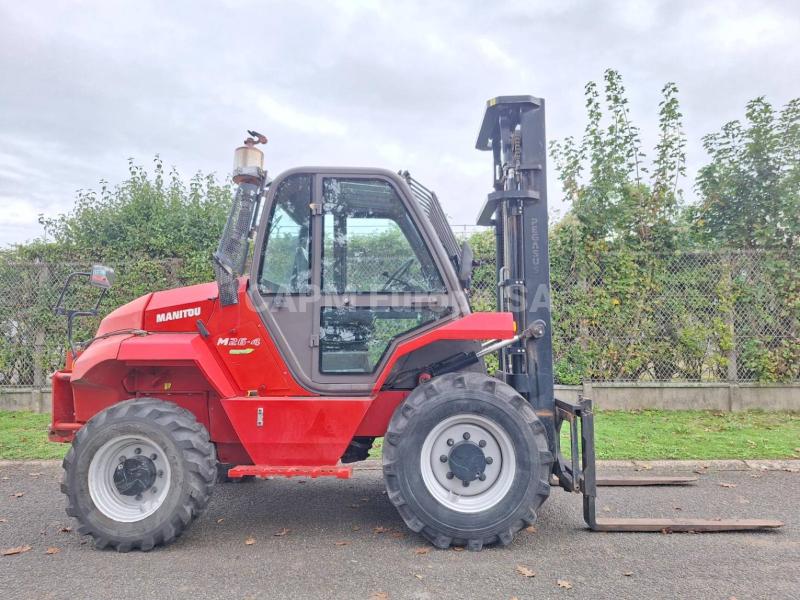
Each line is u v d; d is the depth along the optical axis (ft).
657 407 23.66
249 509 13.60
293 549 10.95
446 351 12.53
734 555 10.47
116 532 10.79
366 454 13.53
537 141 12.57
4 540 11.59
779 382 23.58
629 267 23.58
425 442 11.04
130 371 12.32
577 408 11.89
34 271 25.00
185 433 11.07
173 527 10.83
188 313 12.01
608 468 16.52
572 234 23.82
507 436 10.98
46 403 24.77
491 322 11.43
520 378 12.41
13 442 19.47
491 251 23.79
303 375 11.72
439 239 13.23
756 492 14.37
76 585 9.37
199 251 24.82
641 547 10.90
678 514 12.85
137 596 8.94
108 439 11.00
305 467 11.18
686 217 24.84
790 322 23.67
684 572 9.73
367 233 12.02
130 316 12.37
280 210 12.03
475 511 10.82
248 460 12.55
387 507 13.75
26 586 9.34
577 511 13.12
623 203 23.79
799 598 8.78
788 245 23.65
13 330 24.99
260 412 11.32
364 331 11.91
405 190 11.99
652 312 23.88
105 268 12.78
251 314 11.80
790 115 23.43
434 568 9.96
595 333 23.91
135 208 25.43
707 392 23.63
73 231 25.40
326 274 11.93
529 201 12.60
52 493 14.79
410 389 12.38
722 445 18.37
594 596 8.84
